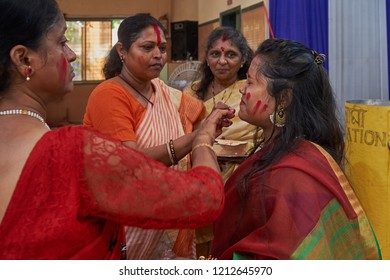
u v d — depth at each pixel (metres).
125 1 9.88
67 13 9.70
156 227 0.96
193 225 0.99
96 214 0.94
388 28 4.07
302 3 4.70
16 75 0.96
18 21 0.92
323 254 1.17
